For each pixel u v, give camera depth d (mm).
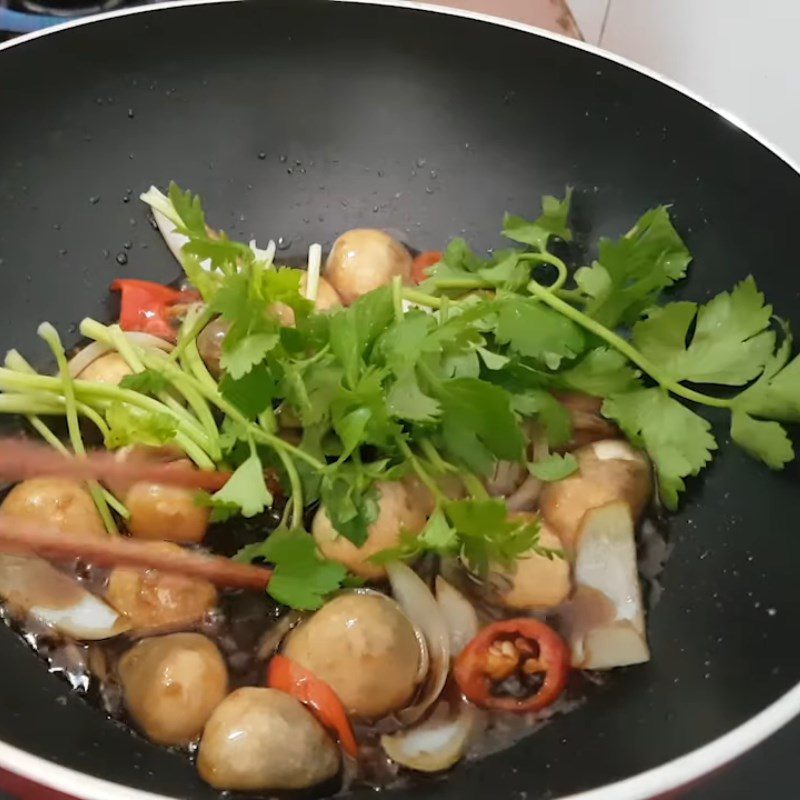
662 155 304
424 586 248
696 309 270
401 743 226
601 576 252
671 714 219
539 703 232
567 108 319
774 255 274
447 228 336
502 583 248
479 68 324
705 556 256
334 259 316
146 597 242
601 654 239
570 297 290
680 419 265
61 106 311
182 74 322
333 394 249
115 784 184
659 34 336
